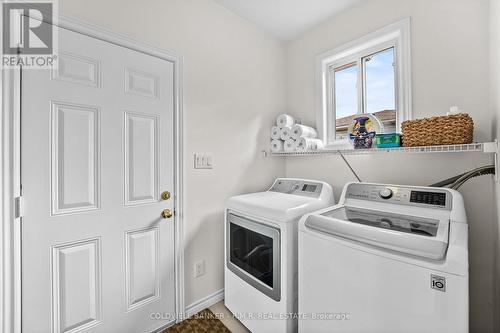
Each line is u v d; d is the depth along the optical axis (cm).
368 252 98
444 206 110
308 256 121
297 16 201
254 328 149
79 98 124
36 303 113
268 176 226
